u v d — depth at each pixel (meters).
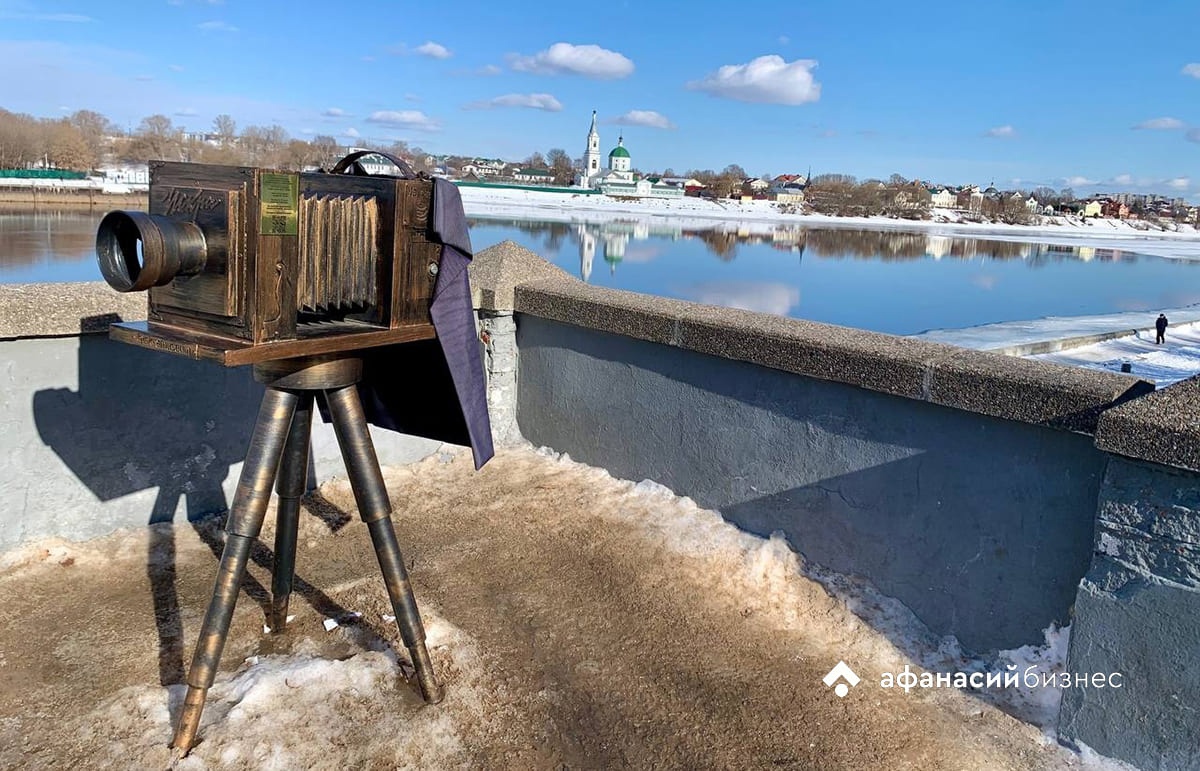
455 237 2.55
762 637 3.26
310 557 3.77
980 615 3.12
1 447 3.47
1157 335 31.56
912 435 3.29
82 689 2.71
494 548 3.90
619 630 3.26
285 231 2.16
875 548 3.46
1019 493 2.97
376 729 2.59
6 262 33.41
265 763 2.39
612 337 4.62
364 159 3.30
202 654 2.36
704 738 2.66
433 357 2.86
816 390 3.63
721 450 4.11
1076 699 2.62
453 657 3.00
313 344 2.23
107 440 3.76
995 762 2.60
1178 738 2.41
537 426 5.18
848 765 2.56
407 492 4.53
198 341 2.15
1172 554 2.39
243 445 4.22
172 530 3.94
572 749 2.59
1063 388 2.71
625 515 4.24
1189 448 2.26
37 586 3.37
